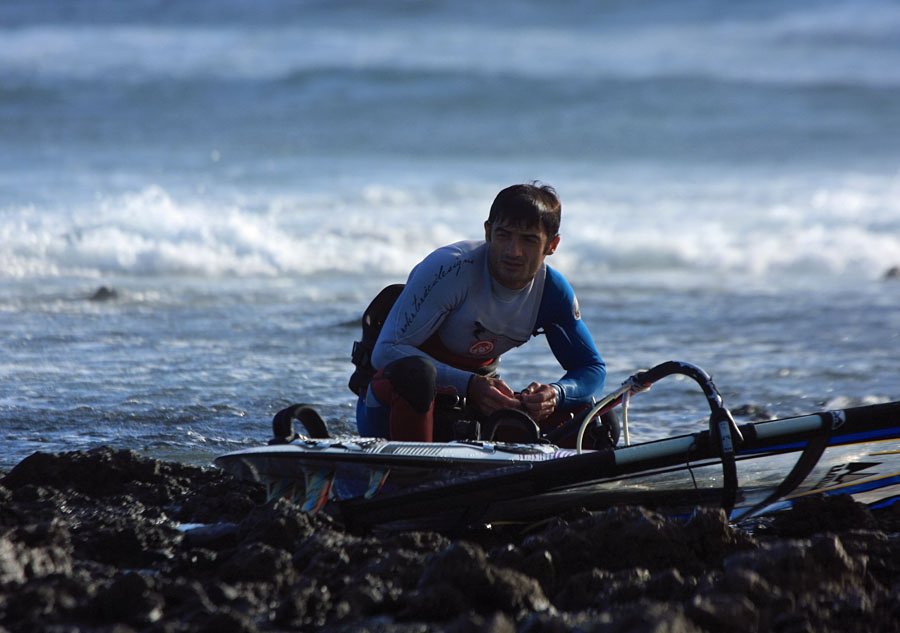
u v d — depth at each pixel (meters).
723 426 12.52
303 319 33.81
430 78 103.19
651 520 11.76
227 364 26.36
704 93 106.12
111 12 131.62
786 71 118.88
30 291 37.59
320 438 13.93
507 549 11.51
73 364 25.91
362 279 44.12
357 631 9.76
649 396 24.11
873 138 93.31
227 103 91.75
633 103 100.56
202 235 46.81
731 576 10.43
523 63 113.31
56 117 83.44
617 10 145.50
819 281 46.25
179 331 31.11
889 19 145.25
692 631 9.22
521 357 28.30
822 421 12.79
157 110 88.12
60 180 61.03
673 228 56.03
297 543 12.09
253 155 75.88
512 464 12.91
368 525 12.97
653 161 83.44
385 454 12.81
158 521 13.68
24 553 10.82
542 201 14.73
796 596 10.68
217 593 10.53
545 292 15.61
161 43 116.00
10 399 21.98
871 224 58.78
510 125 91.31
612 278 46.44
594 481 12.70
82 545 12.46
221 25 128.00
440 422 14.92
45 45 112.19
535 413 14.95
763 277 47.75
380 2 139.00
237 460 13.23
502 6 143.25
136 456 15.78
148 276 42.91
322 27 129.25
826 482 13.61
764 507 13.71
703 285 44.38
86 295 37.28
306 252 46.53
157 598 10.03
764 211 62.59
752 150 88.12
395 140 84.25
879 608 10.38
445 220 55.62
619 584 10.74
